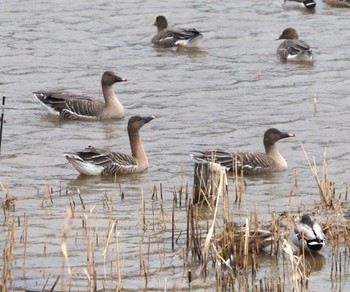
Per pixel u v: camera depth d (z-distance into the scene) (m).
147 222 18.05
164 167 22.39
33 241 16.89
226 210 16.50
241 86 29.70
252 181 21.33
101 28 36.69
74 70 31.47
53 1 40.31
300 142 24.23
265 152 22.48
